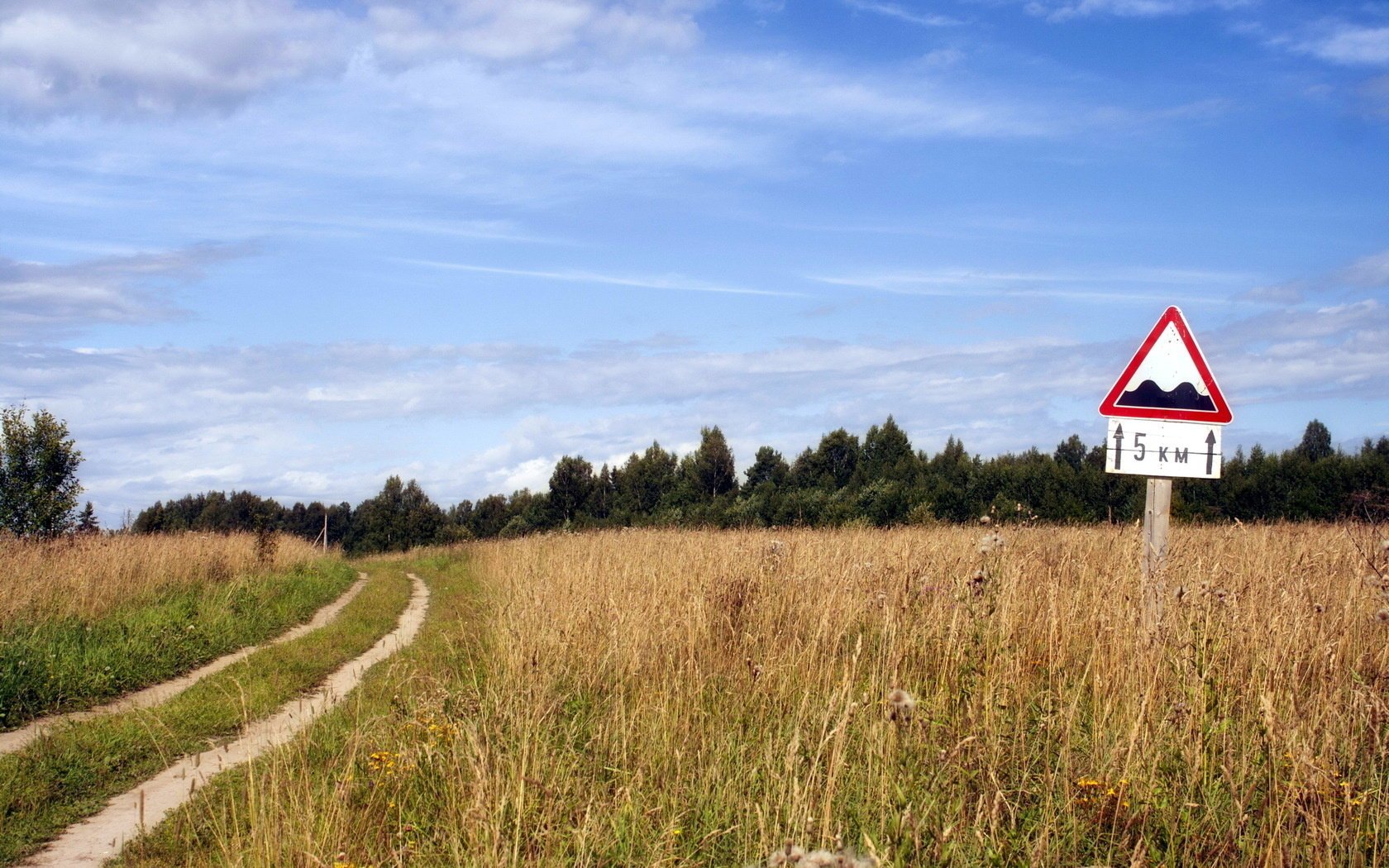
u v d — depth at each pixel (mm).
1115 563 8383
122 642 11289
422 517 64562
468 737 5359
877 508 32562
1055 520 25141
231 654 12453
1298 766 4336
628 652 7449
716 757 5230
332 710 8055
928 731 5090
